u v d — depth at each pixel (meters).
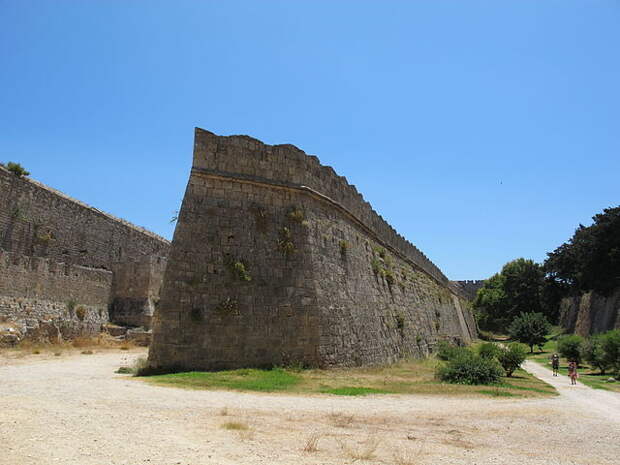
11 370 18.69
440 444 9.52
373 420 11.52
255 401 12.97
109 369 19.84
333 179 26.56
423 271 47.84
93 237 50.94
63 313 39.69
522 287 95.69
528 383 24.09
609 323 57.78
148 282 47.97
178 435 8.66
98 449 7.46
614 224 59.75
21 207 41.69
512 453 9.18
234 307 19.45
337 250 25.16
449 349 35.59
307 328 20.94
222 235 20.17
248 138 21.84
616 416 14.85
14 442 7.50
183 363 18.22
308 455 7.95
